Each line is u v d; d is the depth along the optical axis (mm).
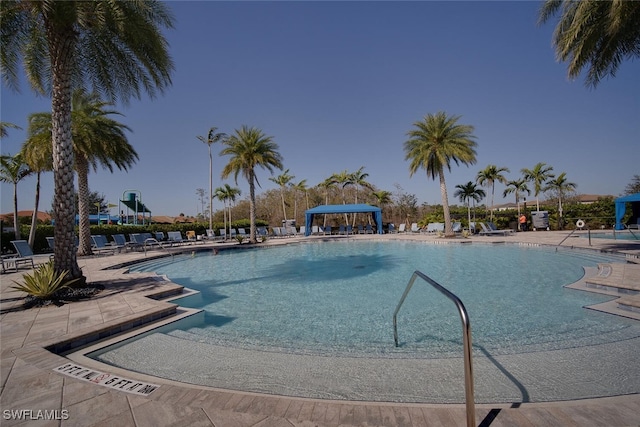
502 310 5422
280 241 20406
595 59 9039
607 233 19594
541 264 10008
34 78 8211
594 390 2832
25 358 3299
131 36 7031
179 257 14109
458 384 3021
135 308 5172
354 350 3939
